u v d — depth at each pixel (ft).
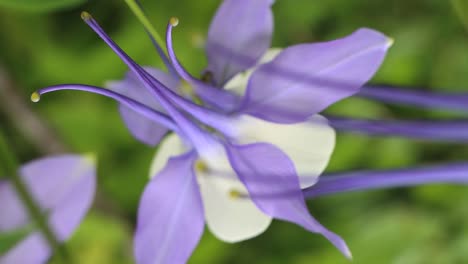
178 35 1.83
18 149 1.68
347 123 1.11
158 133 1.07
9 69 1.71
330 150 1.02
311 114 1.01
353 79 1.01
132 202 1.88
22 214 1.06
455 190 1.88
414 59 1.90
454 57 1.89
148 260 1.05
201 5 1.86
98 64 1.86
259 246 1.86
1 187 1.07
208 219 1.06
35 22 1.86
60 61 1.87
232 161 1.03
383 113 1.84
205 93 1.05
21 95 1.65
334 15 1.90
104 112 1.90
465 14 1.12
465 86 1.89
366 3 1.90
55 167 1.07
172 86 1.07
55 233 1.06
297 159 1.03
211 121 1.04
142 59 1.82
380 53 1.00
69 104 1.90
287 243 1.87
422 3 1.89
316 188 1.08
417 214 1.89
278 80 1.02
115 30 1.86
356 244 1.87
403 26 1.90
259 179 1.01
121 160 1.90
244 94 1.05
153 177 1.06
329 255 1.85
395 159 1.86
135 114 1.08
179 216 1.05
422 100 1.15
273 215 1.00
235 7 1.08
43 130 1.68
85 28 1.87
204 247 1.84
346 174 1.08
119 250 1.84
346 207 1.89
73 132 1.89
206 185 1.06
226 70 1.07
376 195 1.90
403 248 1.87
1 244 1.05
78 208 1.07
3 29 1.86
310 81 1.01
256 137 1.04
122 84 1.09
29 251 1.06
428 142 1.86
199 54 1.80
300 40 1.89
